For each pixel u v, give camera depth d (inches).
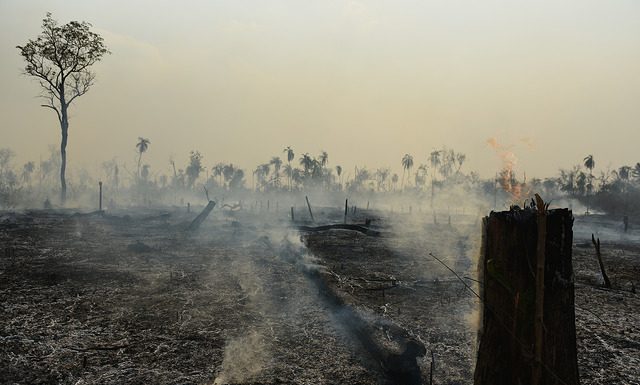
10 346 239.5
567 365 126.9
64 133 1544.0
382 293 377.7
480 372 134.0
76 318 292.2
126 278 416.5
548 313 126.6
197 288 383.6
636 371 227.8
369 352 235.5
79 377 206.5
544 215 124.5
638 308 352.5
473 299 362.6
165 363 224.2
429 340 264.4
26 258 515.8
